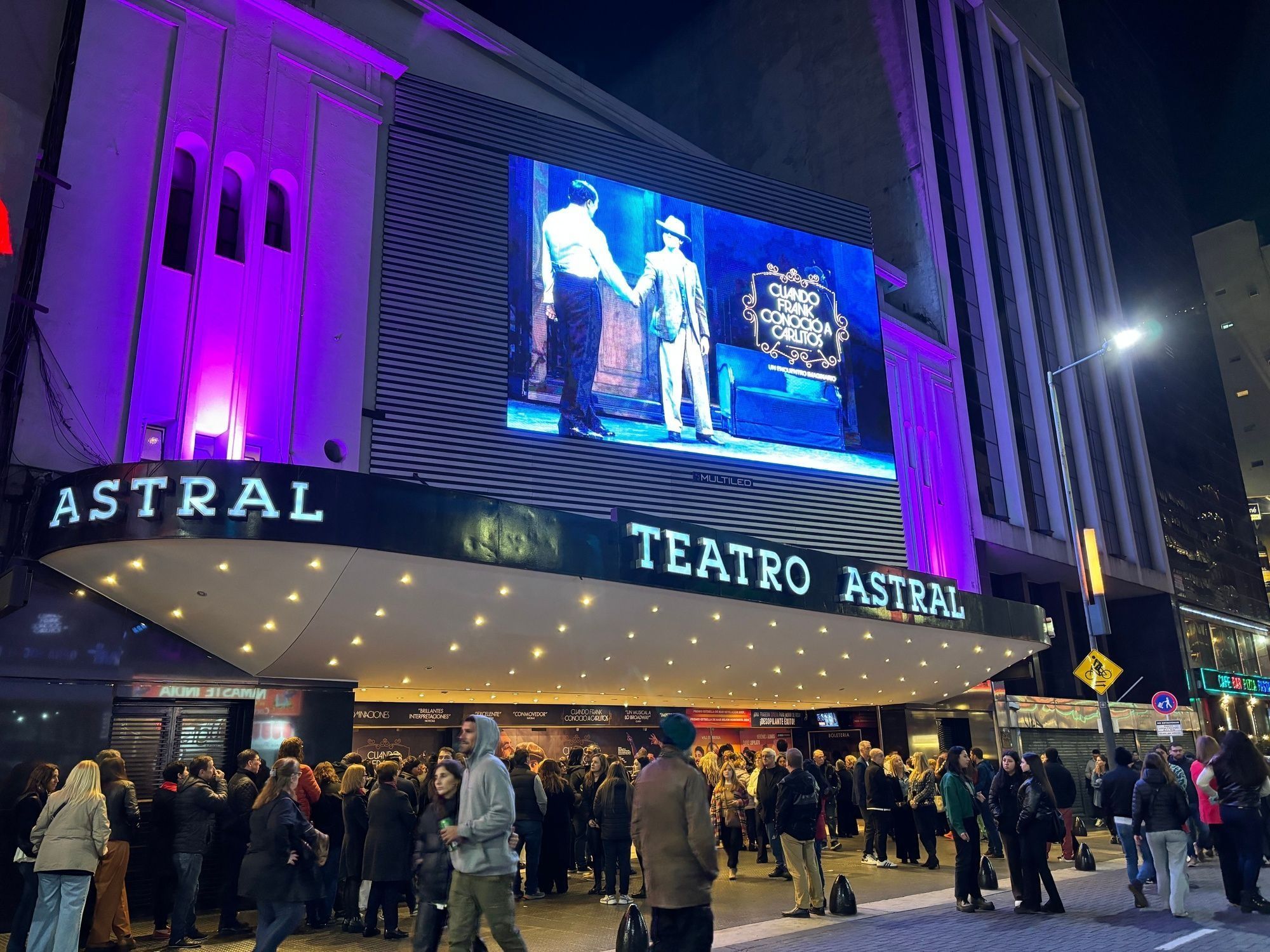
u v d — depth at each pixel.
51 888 7.06
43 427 12.08
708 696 18.70
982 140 35.75
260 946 6.28
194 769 8.99
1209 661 40.34
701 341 20.94
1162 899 10.23
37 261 12.34
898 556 22.59
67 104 13.42
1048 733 23.22
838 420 22.61
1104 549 34.50
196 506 9.66
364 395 16.23
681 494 19.61
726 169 22.88
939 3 35.66
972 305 31.89
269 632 11.17
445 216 18.19
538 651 13.44
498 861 5.59
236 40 15.66
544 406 18.31
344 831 9.45
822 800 11.94
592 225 20.11
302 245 15.77
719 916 9.54
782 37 37.72
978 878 9.70
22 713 10.04
